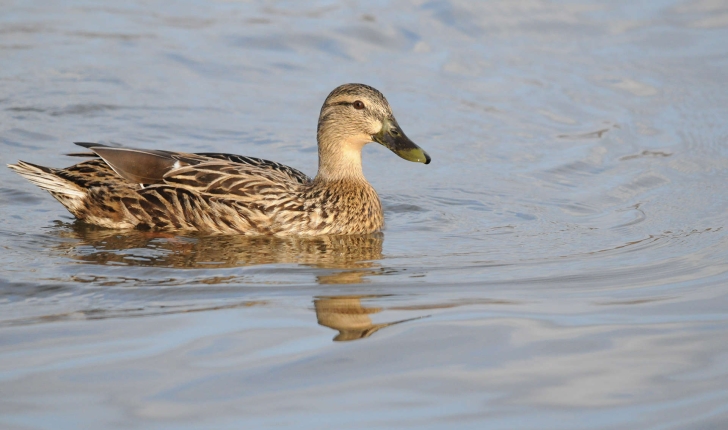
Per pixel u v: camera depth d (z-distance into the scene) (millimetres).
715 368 8617
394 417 7770
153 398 8031
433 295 10609
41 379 8336
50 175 13680
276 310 10062
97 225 13750
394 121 13875
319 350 9008
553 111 18297
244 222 13391
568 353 8969
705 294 10492
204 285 10906
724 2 23297
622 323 9688
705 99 18594
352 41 21500
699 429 7570
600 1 23625
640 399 8078
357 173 13875
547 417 7789
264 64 20344
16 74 19016
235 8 23422
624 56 20719
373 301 10383
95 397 8031
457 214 14336
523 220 13945
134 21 22422
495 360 8820
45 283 10836
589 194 14922
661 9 23125
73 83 18812
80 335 9320
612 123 17719
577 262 11859
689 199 14367
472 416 7805
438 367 8672
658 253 12125
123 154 13664
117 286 10812
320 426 7609
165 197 13531
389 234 13484
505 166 16156
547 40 21688
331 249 12680
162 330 9461
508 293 10680
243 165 13953
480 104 18594
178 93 18781
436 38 21781
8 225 13383
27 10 22750
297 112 18219
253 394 8133
